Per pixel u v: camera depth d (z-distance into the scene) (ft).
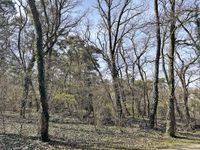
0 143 68.13
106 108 111.55
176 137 104.27
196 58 152.15
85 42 154.10
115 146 78.69
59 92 121.39
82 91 119.14
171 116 105.09
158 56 120.88
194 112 182.09
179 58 156.25
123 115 120.78
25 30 141.49
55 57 134.62
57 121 118.21
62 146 71.20
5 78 85.40
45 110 73.00
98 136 92.99
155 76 121.60
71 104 126.11
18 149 64.69
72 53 149.38
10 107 90.84
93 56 152.66
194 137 109.70
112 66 131.85
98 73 117.91
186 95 158.30
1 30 143.43
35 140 73.10
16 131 83.82
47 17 127.85
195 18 105.19
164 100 160.15
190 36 121.60
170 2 101.55
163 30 132.67
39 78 72.59
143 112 156.04
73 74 125.29
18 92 91.45
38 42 72.59
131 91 148.15
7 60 130.82
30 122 99.40
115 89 114.93
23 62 133.28
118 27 139.74
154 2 112.68
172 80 106.01
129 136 98.37
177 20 104.63
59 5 133.18
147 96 157.28
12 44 141.69
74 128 104.73
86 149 71.20
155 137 100.53
